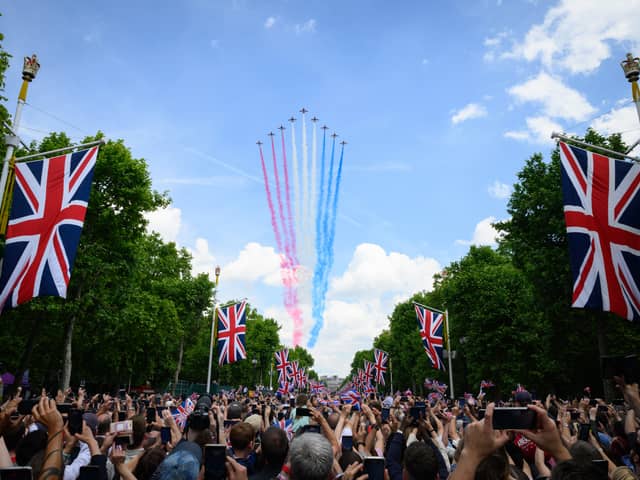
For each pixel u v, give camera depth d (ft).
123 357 165.68
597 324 103.76
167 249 208.44
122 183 112.27
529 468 18.52
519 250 119.14
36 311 104.58
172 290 204.95
